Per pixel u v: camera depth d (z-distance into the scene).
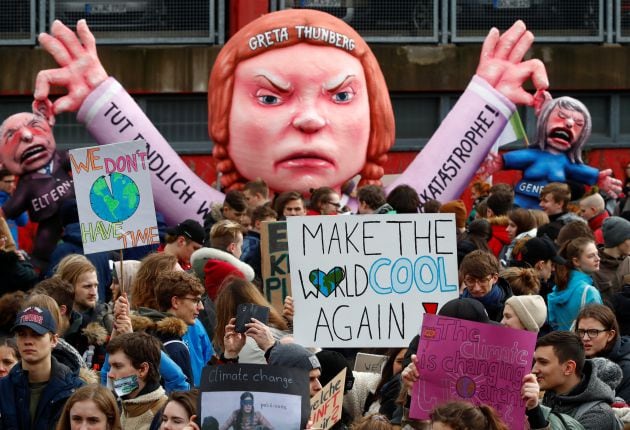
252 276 11.30
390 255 9.61
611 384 9.00
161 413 8.34
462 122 17.92
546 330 11.39
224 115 17.19
